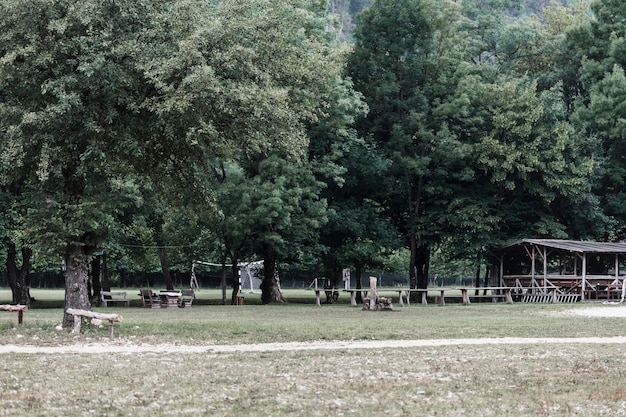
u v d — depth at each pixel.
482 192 54.06
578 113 55.66
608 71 56.47
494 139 52.25
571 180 51.53
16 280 47.03
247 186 45.66
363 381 14.94
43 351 19.84
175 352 19.97
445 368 16.70
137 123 25.28
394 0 52.56
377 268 61.28
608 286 48.09
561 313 35.50
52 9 23.67
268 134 26.06
